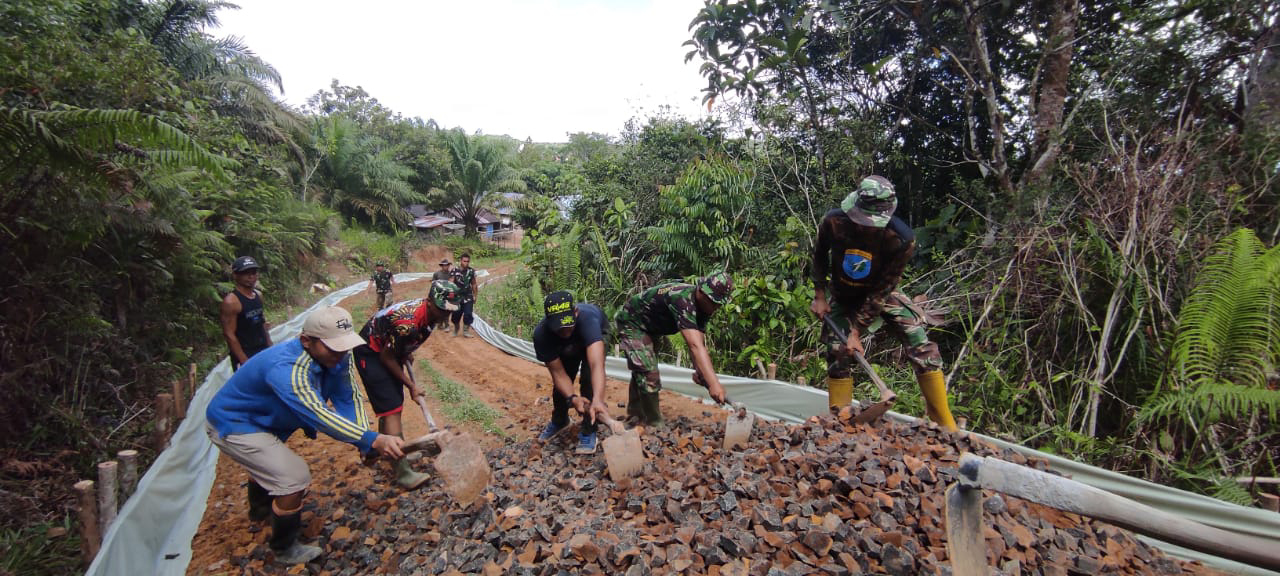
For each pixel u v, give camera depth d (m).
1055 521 3.44
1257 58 6.29
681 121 12.39
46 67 5.07
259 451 3.47
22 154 4.55
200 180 8.68
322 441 5.91
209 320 8.66
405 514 3.99
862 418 4.45
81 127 4.57
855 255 4.48
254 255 12.45
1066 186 6.60
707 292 4.75
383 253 24.09
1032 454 4.31
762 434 4.55
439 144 33.88
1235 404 4.36
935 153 9.30
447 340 11.50
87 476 4.82
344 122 27.02
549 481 4.23
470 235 32.69
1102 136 6.91
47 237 5.37
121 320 6.61
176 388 5.18
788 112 9.54
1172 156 5.59
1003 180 7.32
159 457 4.22
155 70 6.80
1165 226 5.38
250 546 3.90
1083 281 5.64
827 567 2.75
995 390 5.80
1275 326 4.50
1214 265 4.79
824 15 8.89
